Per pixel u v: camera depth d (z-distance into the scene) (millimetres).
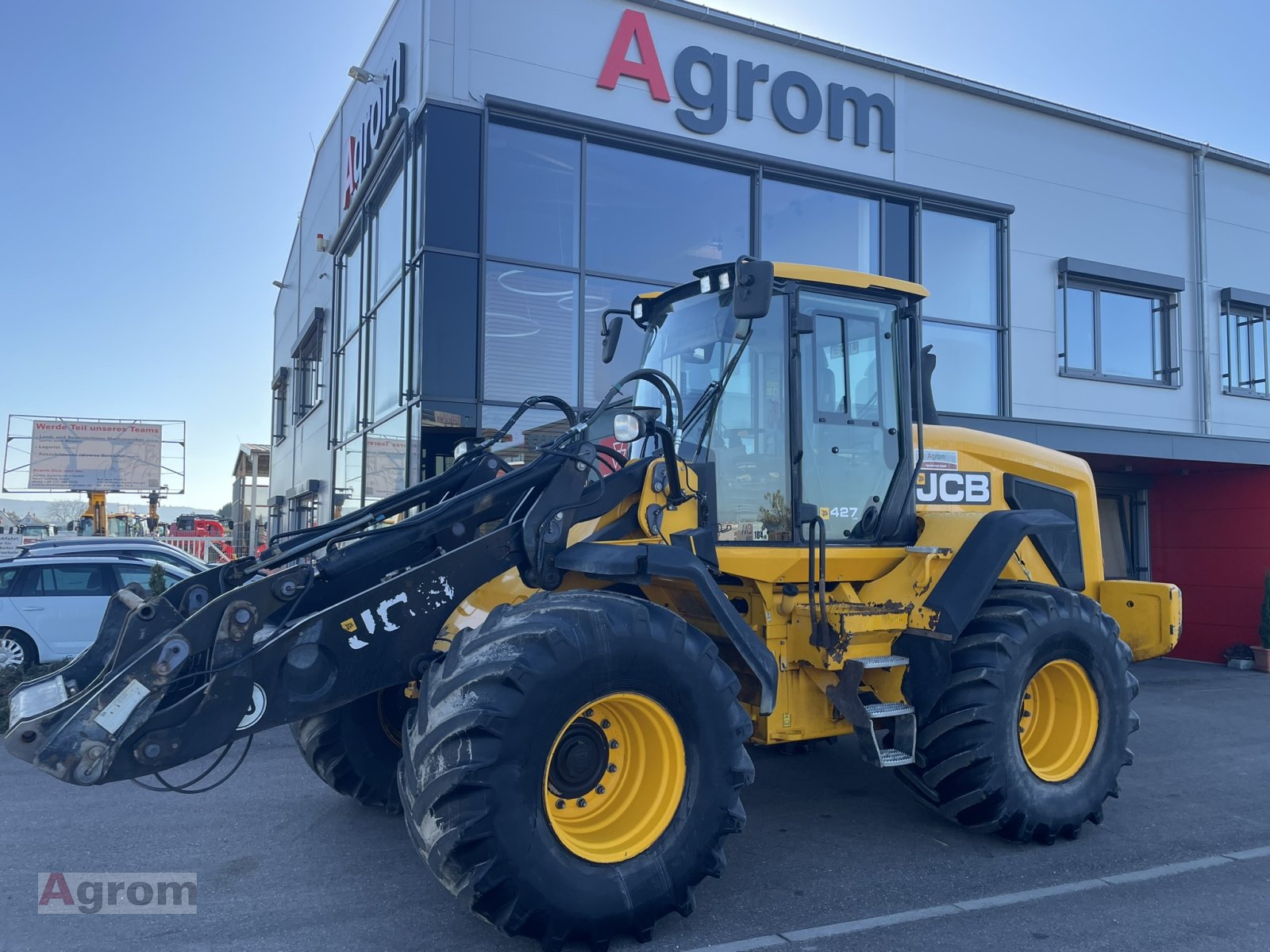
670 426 4332
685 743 3531
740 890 4062
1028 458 5879
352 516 4457
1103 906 3932
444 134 9008
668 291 4918
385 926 3623
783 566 4355
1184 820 5234
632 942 3504
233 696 3295
